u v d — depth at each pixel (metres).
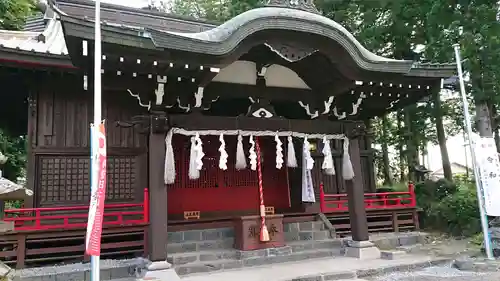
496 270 8.04
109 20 13.20
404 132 17.72
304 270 7.99
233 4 19.95
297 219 10.99
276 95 9.12
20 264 8.09
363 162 14.06
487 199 8.91
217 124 8.30
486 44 11.60
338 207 12.07
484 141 9.13
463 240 11.65
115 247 8.83
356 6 15.47
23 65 9.03
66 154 9.96
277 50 7.85
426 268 8.61
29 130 9.72
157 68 7.13
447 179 16.03
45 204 9.62
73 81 10.23
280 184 12.95
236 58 7.55
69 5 12.73
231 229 9.88
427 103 16.48
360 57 8.28
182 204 11.62
